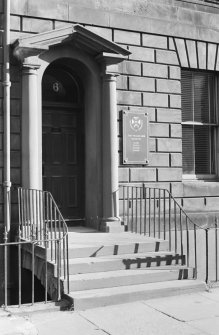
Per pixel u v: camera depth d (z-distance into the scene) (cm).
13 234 912
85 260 800
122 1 1066
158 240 898
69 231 987
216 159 1180
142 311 703
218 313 699
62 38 954
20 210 909
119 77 1042
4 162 916
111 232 980
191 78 1162
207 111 1180
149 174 1066
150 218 1016
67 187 1055
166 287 775
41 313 689
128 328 636
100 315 684
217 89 1188
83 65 1015
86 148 1048
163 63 1096
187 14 1141
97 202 1010
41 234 832
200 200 1122
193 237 1095
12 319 659
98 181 1012
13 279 904
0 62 929
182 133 1147
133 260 820
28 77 932
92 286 751
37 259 822
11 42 934
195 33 1140
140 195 1012
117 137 1020
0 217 911
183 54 1123
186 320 669
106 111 1009
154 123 1077
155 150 1076
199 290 801
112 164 1002
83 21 1013
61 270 763
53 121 1051
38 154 937
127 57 1053
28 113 928
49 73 1052
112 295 728
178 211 1086
